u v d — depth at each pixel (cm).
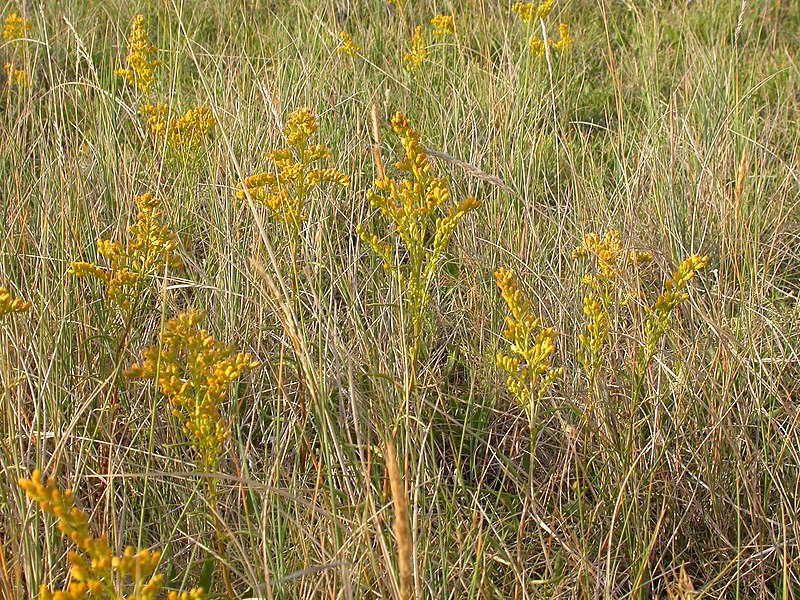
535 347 176
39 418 211
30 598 166
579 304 269
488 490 216
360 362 251
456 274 322
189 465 211
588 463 226
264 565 164
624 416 234
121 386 233
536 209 333
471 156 361
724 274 297
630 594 185
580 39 585
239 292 274
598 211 332
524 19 420
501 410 254
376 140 185
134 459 219
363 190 341
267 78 407
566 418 244
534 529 213
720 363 247
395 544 181
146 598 115
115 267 214
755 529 217
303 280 279
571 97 489
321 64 450
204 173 350
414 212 180
